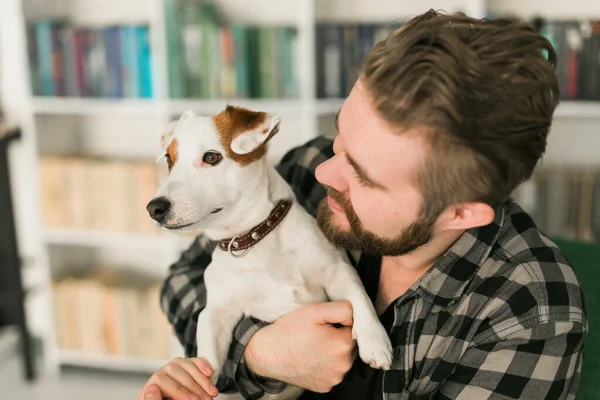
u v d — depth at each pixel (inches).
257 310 44.9
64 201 103.9
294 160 52.4
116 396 101.9
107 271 114.1
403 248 38.1
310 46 92.7
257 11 105.3
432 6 101.7
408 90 32.5
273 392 44.4
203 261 52.2
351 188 36.6
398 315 40.1
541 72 32.7
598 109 90.0
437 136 33.0
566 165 101.9
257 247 44.4
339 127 37.0
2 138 97.5
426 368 38.9
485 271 38.8
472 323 37.9
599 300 45.9
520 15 98.4
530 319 35.7
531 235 39.6
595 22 90.0
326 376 40.6
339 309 41.3
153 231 102.3
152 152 112.0
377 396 41.9
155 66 97.9
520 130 33.2
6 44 107.9
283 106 95.3
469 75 31.8
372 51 35.1
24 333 104.1
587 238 94.8
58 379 107.0
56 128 108.5
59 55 100.5
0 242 101.7
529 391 35.3
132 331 105.0
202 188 44.0
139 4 107.7
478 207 36.0
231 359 43.7
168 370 40.6
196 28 95.5
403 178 34.7
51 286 106.3
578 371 36.9
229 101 96.5
